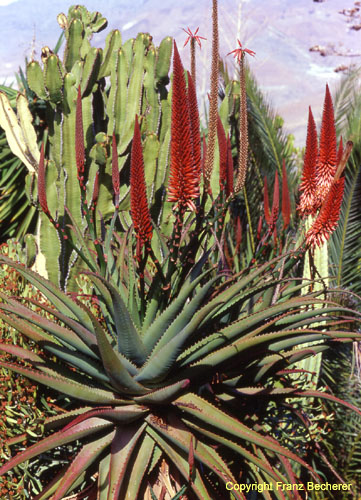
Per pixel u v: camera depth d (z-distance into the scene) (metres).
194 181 1.94
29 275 2.14
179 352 1.98
